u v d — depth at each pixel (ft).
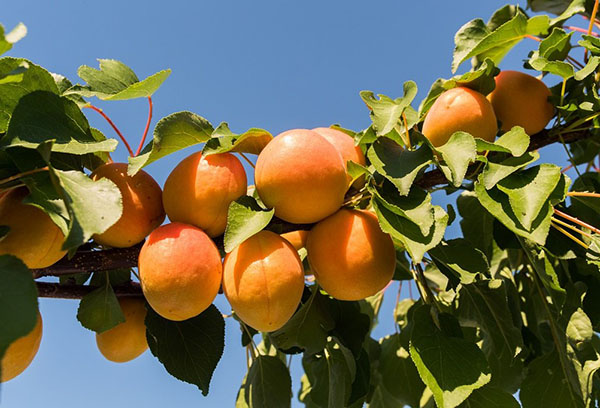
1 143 1.44
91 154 1.69
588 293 1.81
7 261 1.29
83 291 1.65
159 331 1.65
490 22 2.18
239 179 1.60
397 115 1.66
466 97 1.75
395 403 2.18
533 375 1.82
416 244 1.50
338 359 1.88
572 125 1.83
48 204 1.39
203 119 1.67
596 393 1.82
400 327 2.17
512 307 1.93
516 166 1.59
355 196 1.68
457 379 1.54
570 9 2.04
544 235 1.52
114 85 1.73
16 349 1.53
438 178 1.77
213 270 1.50
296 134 1.58
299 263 1.55
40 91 1.51
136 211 1.57
